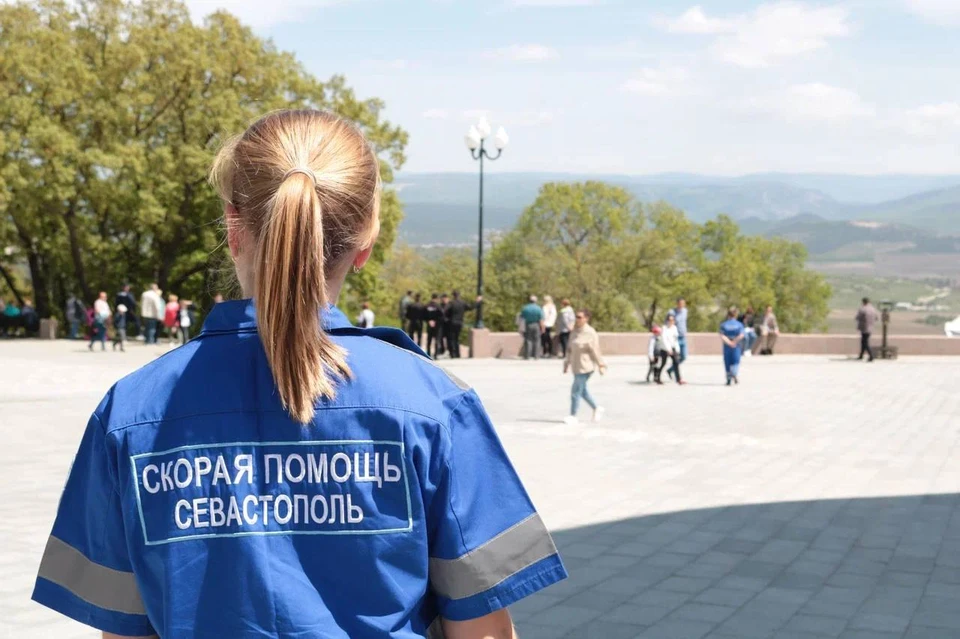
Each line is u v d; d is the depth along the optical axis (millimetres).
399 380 1326
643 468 10586
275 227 1273
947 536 7562
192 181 35938
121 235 40406
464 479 1333
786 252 86438
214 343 1349
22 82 34781
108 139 35562
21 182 32906
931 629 5375
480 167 27734
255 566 1250
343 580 1271
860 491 9406
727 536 7520
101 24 36219
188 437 1295
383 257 42156
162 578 1279
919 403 17531
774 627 5379
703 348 30484
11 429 12430
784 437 13094
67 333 37500
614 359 27625
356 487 1277
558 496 9047
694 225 73938
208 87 37125
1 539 6973
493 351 27609
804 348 31406
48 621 5285
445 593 1341
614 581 6254
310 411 1277
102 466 1332
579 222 68750
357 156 1393
